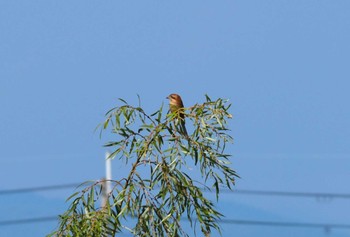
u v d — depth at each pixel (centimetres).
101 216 1392
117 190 1390
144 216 1390
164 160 1384
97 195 1397
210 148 1387
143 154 1381
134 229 1394
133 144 1384
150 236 1395
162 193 1384
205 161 1386
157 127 1388
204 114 1382
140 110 1388
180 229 1396
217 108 1380
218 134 1384
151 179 1388
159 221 1397
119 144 1387
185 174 1390
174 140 1386
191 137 1388
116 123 1377
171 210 1397
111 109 1387
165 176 1381
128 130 1384
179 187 1387
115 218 1382
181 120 1390
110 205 1382
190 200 1397
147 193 1390
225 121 1368
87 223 1389
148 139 1386
